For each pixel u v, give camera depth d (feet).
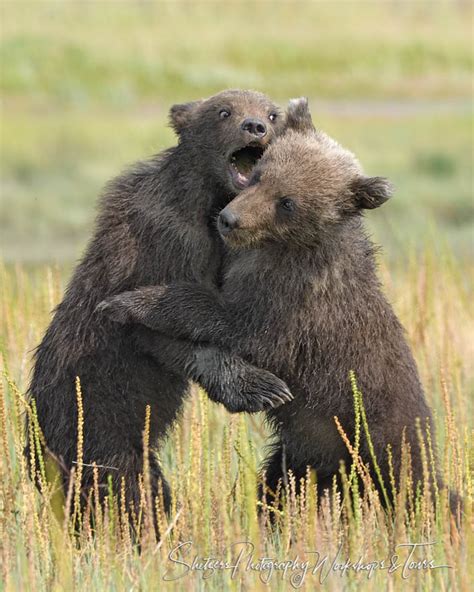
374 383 38.29
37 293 56.18
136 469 39.42
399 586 32.27
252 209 37.24
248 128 40.88
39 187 124.88
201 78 193.67
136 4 235.20
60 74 186.91
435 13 253.24
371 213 96.12
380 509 35.40
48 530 34.91
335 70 207.92
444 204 116.16
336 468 39.37
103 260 39.88
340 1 255.91
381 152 142.61
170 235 39.52
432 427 39.99
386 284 56.18
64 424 39.22
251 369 37.35
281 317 37.63
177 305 37.83
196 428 36.29
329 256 37.78
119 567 32.91
